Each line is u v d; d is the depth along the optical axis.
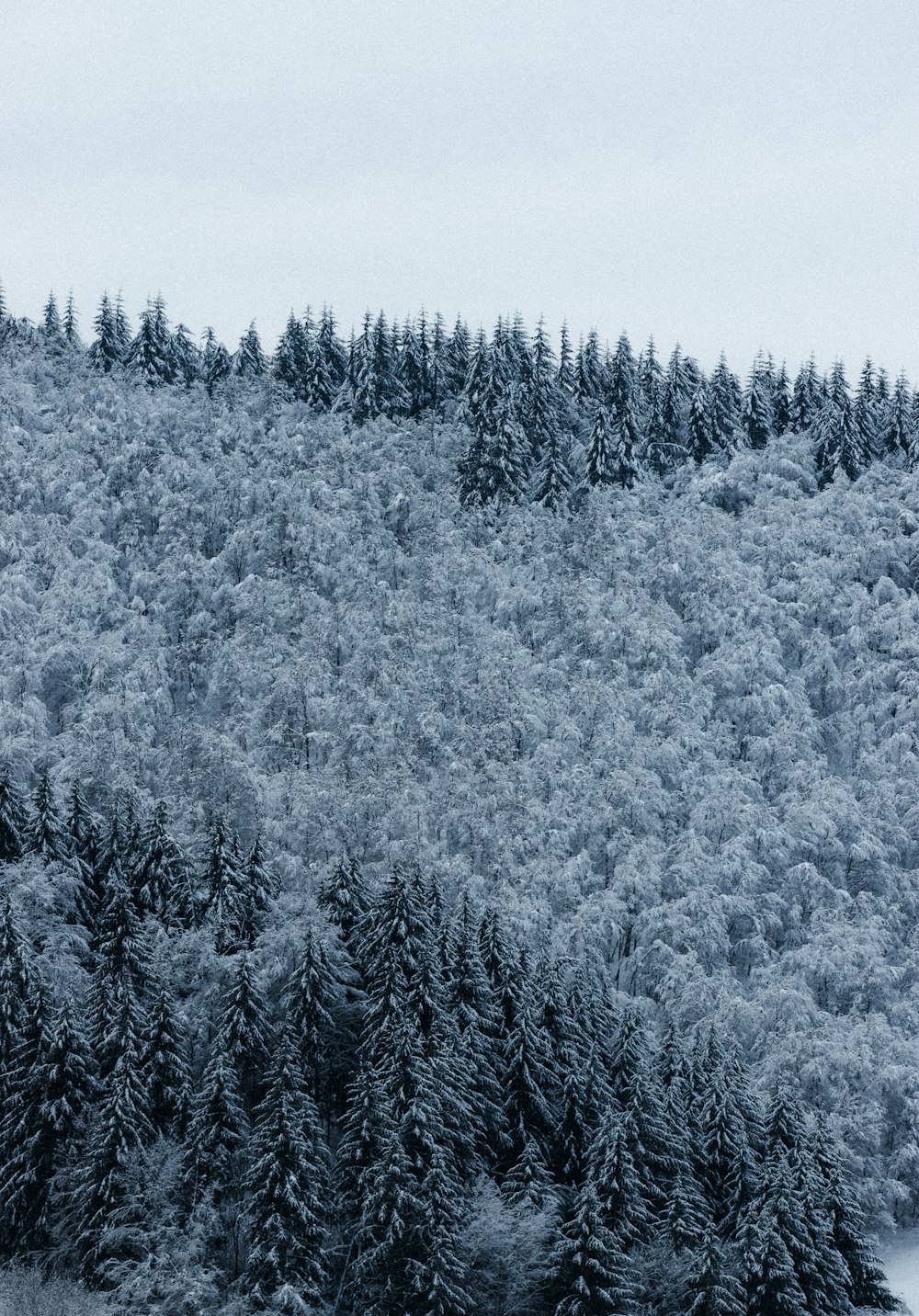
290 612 68.75
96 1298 29.16
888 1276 40.44
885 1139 45.22
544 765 59.19
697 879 54.41
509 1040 37.53
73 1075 32.38
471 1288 30.92
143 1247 29.53
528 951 44.94
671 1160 35.19
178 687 66.69
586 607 69.06
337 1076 37.41
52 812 42.97
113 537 74.81
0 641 63.84
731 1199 36.19
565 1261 31.61
